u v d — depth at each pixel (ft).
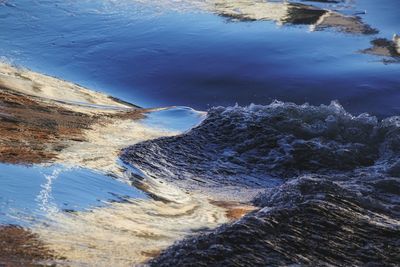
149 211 22.34
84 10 82.74
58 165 24.57
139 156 30.32
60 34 74.84
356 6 85.51
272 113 37.40
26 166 23.48
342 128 35.96
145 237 19.42
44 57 67.77
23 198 20.34
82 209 20.77
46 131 32.09
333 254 18.84
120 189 23.95
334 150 33.65
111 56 68.74
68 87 54.39
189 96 60.18
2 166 22.84
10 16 79.87
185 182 28.68
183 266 17.25
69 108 40.63
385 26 77.51
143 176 27.25
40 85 51.19
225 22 77.87
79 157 27.25
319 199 23.34
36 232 18.21
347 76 62.54
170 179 28.53
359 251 19.19
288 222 20.34
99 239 18.57
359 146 34.24
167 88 61.77
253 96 59.62
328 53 68.44
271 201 25.13
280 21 78.48
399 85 60.39
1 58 65.57
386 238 20.12
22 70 61.11
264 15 80.74
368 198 24.25
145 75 64.49
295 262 18.10
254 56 67.67
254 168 32.50
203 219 22.35
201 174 30.53
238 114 37.47
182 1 86.63
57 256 16.92
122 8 83.56
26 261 16.33
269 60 66.85
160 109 43.78
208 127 35.96
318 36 73.15
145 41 72.59
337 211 21.59
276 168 32.50
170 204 23.85
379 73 63.00
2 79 48.42
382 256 18.98
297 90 60.13
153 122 39.75
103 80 63.31
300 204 21.74
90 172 24.94
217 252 18.02
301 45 70.38
